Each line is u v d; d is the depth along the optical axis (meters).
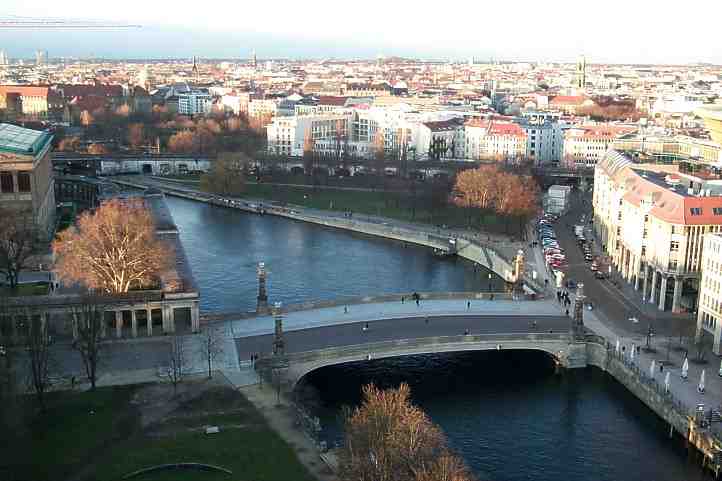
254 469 171.50
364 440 151.38
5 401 181.62
